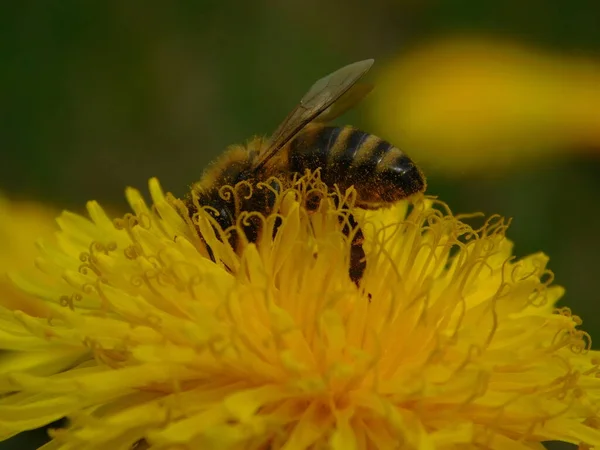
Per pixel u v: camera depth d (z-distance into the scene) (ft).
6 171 0.42
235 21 0.48
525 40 0.45
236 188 0.24
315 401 0.22
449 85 0.39
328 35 0.49
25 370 0.23
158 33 0.46
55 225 0.31
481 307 0.23
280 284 0.23
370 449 0.22
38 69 0.43
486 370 0.21
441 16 0.47
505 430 0.22
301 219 0.24
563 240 0.37
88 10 0.44
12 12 0.43
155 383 0.22
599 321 0.36
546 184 0.38
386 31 0.50
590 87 0.39
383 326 0.22
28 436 0.28
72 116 0.43
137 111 0.45
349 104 0.27
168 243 0.23
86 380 0.21
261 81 0.47
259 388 0.21
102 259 0.23
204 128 0.45
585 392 0.23
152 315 0.22
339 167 0.25
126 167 0.44
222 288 0.22
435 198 0.25
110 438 0.21
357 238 0.24
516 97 0.38
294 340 0.22
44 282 0.24
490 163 0.37
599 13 0.45
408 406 0.22
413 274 0.24
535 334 0.23
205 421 0.21
